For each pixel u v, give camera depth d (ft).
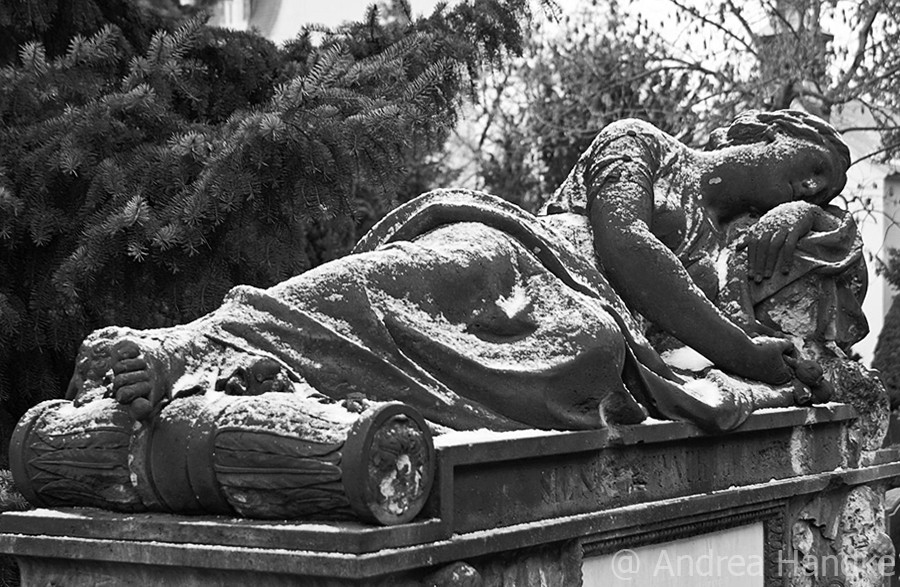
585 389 16.60
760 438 19.85
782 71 49.21
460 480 14.66
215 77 28.94
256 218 23.30
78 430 14.76
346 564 13.01
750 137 22.04
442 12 29.12
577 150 57.06
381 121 22.58
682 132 52.26
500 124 60.39
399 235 17.98
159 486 14.30
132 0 29.19
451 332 16.34
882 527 22.33
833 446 21.34
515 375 16.12
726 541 19.33
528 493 15.72
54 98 24.45
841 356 21.44
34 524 14.93
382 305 15.88
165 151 22.91
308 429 13.62
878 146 60.39
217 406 14.17
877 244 66.80
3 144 23.50
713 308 19.53
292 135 21.99
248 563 13.51
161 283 23.94
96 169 22.79
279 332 15.25
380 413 13.47
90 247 22.12
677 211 20.74
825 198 21.79
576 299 17.13
